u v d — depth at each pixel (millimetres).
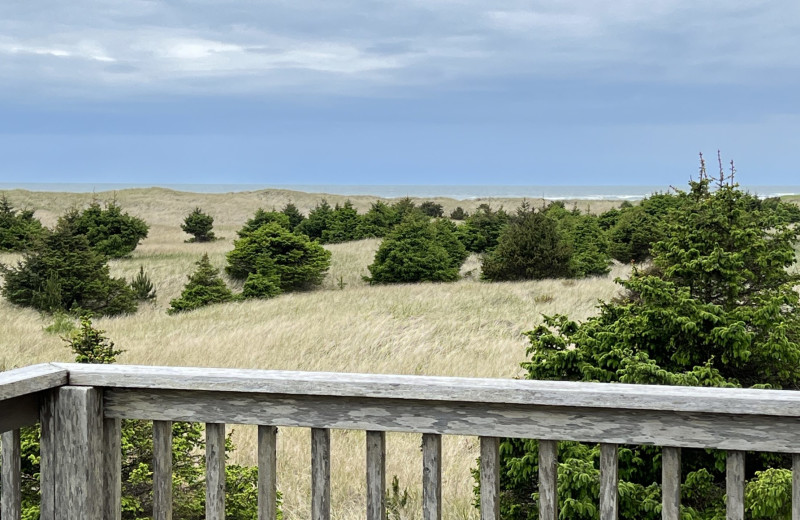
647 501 4707
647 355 5367
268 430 2348
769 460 5125
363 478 8203
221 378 2301
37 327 20906
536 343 5883
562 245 27250
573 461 4746
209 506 2393
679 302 5621
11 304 24438
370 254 35750
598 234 30719
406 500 7086
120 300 24750
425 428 2223
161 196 87250
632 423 2102
